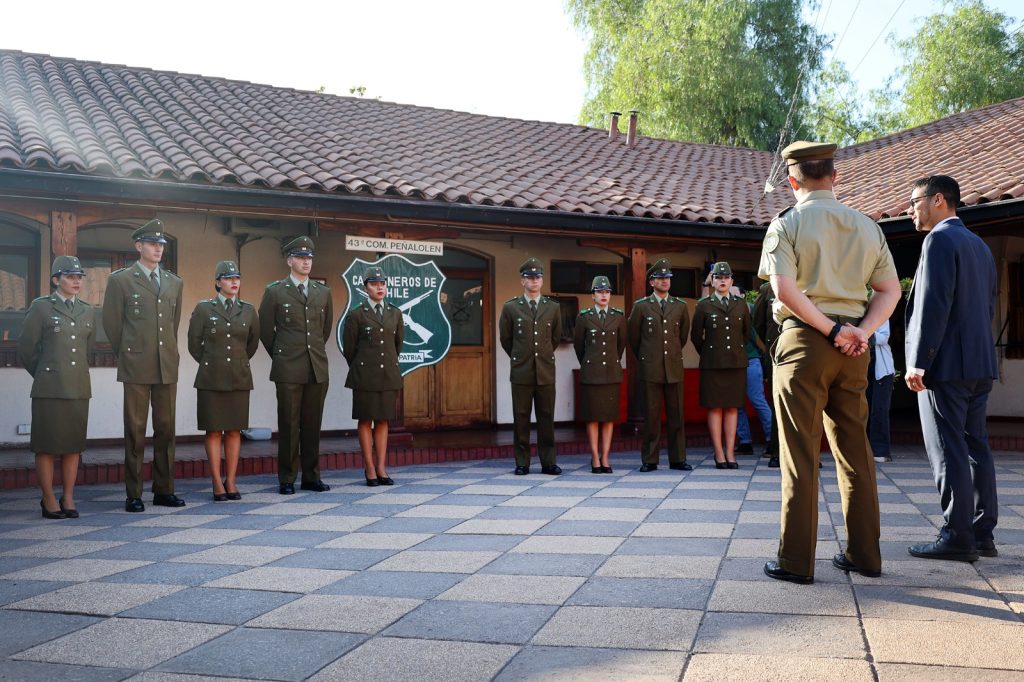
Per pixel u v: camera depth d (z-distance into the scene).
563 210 9.70
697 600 3.58
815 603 3.49
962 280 4.27
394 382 7.57
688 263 13.07
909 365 4.39
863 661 2.82
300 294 7.25
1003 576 3.88
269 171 8.81
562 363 12.38
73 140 8.62
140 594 3.87
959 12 25.22
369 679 2.79
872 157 14.23
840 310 3.86
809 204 3.91
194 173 8.16
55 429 6.01
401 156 10.88
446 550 4.70
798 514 3.82
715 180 13.55
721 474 7.84
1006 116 13.38
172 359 6.49
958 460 4.20
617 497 6.52
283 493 7.07
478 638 3.17
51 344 6.07
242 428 6.80
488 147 12.62
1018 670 2.72
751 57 23.09
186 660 3.01
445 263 11.89
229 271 6.82
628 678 2.73
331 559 4.53
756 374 9.20
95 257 10.02
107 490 7.39
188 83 12.41
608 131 15.95
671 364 8.23
